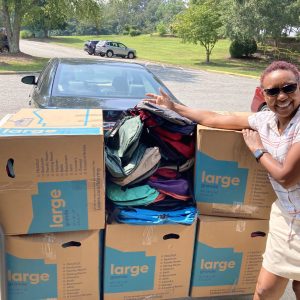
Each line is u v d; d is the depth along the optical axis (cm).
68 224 210
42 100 369
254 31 2534
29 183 198
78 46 4269
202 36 2702
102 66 442
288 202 199
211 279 246
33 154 195
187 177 241
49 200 203
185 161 236
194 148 234
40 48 3647
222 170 229
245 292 253
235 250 242
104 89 395
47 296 225
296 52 3111
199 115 235
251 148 210
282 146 195
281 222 206
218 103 1121
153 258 231
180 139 234
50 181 200
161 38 5347
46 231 209
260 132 211
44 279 221
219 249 239
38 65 1830
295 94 189
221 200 234
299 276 202
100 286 233
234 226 237
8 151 192
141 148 226
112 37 6128
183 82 1577
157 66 2292
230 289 250
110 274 230
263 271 219
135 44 4391
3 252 203
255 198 235
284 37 3069
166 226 225
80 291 229
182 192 229
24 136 192
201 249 237
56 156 197
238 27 2561
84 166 201
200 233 234
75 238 216
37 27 5803
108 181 222
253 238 241
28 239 211
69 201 205
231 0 2564
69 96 372
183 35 2781
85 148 198
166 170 233
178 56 3197
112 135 235
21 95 1030
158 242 228
